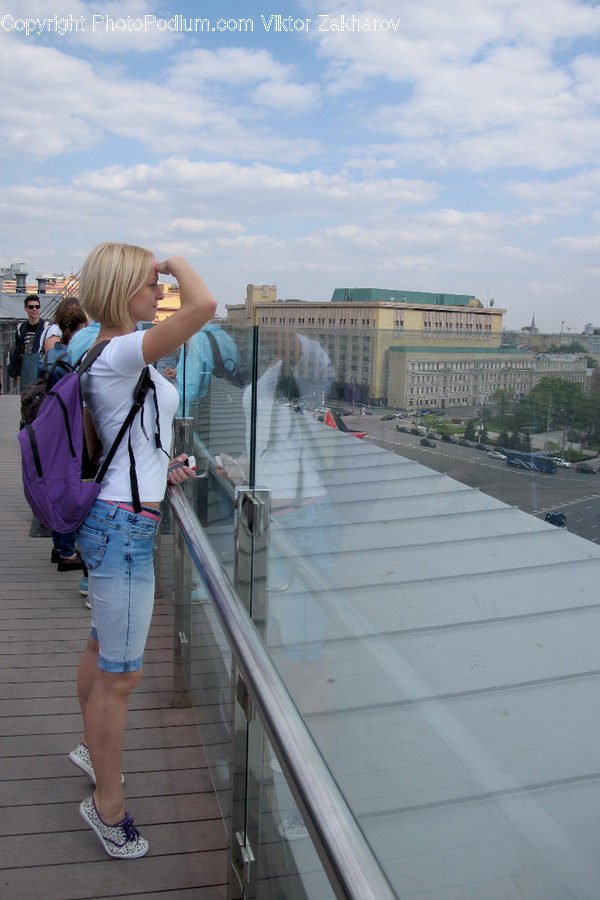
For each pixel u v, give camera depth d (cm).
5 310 2305
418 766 106
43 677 288
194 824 204
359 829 93
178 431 280
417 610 113
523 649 91
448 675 104
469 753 96
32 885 180
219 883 182
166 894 178
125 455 172
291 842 141
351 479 141
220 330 221
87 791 217
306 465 157
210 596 162
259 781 158
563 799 81
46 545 464
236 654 139
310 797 98
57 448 165
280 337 172
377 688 121
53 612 355
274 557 177
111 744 184
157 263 176
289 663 165
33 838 196
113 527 172
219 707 209
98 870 186
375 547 130
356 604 132
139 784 221
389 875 108
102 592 175
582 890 76
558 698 85
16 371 682
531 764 85
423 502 117
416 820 104
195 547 188
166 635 328
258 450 186
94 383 169
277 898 151
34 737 245
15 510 545
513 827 86
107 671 179
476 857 90
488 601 100
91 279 171
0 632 330
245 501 174
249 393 186
